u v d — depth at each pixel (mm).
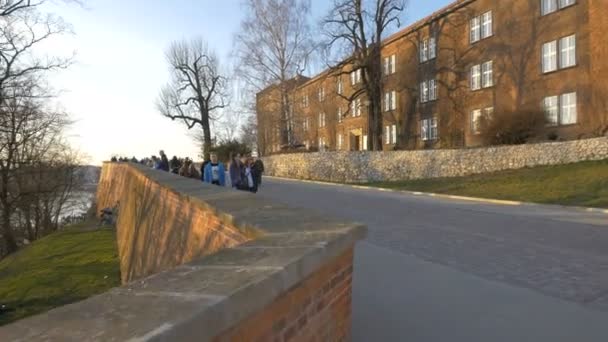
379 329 5211
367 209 16969
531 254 9016
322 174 37344
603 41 23781
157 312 1774
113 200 28734
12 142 25500
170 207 8359
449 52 35594
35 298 13727
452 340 4879
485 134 28609
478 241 10492
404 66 41125
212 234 5395
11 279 16969
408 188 25891
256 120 47281
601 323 5309
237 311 2018
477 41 32812
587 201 16422
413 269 7984
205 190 7500
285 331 2678
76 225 29500
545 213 15102
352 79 49844
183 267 2488
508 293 6516
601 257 8664
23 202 31094
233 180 17641
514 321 5406
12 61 20188
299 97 45531
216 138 59562
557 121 26484
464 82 34125
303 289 2953
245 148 49469
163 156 25109
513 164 25641
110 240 21266
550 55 27078
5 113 21984
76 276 15398
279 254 2783
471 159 27594
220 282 2176
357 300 6285
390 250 9656
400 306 6008
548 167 23484
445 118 36094
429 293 6566
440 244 10211
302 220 4188
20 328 1640
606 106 23625
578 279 7168
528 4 28469
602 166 20734
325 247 3094
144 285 2148
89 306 1856
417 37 39438
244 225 4094
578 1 25219
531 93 28266
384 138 44844
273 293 2326
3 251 31562
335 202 19531
